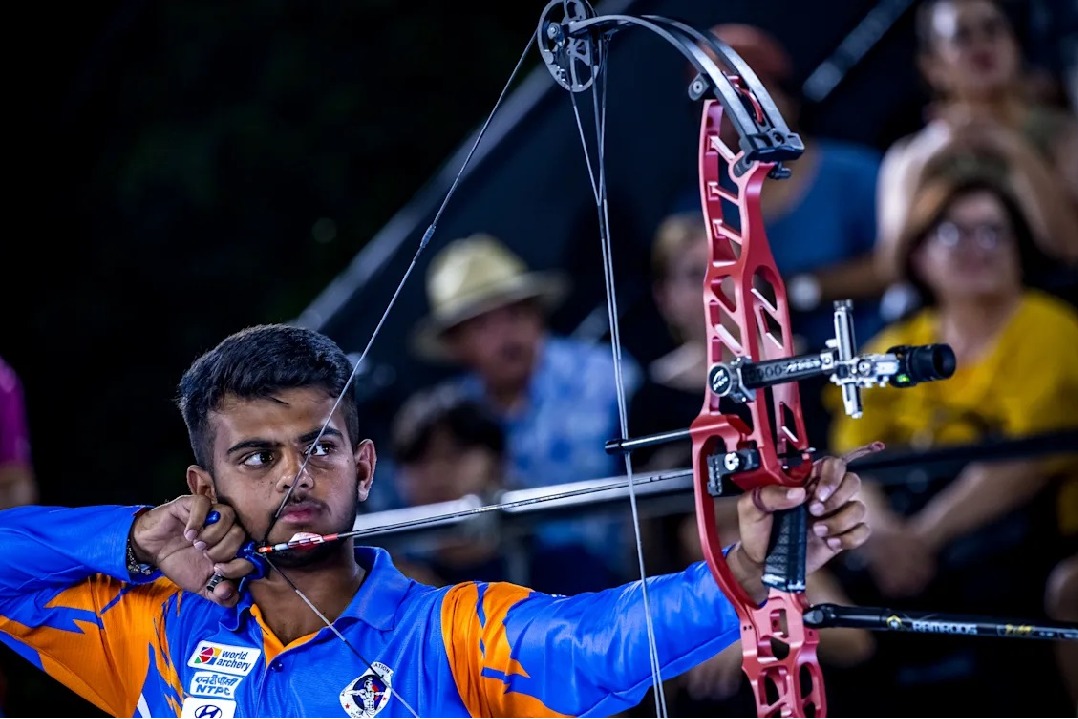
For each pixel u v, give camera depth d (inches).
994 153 574.9
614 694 283.4
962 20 579.2
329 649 299.1
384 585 305.6
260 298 902.4
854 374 241.6
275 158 899.4
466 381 642.2
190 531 295.4
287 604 305.6
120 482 901.8
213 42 916.0
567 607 289.9
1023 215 564.7
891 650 532.7
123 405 911.0
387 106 904.9
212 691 306.3
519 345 624.4
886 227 590.2
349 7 909.2
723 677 531.5
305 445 297.3
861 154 603.8
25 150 924.0
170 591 324.5
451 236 693.9
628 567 558.6
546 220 681.0
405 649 299.1
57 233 931.3
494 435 587.2
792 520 259.0
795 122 609.9
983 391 553.6
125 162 919.7
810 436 587.8
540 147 682.2
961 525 533.0
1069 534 526.3
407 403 685.9
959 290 564.7
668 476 280.5
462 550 567.5
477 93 906.1
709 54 278.4
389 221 894.4
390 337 694.5
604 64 288.8
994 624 249.0
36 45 917.2
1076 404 550.6
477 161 689.6
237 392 298.0
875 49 607.8
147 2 915.4
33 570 323.3
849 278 597.9
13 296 924.6
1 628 332.8
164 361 911.0
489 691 293.1
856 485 261.7
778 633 263.4
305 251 901.2
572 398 615.8
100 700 331.9
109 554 314.3
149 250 914.1
